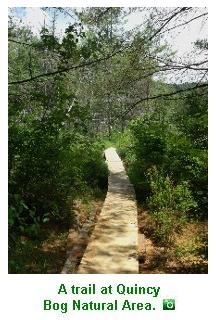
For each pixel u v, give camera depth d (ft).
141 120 50.34
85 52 26.23
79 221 33.40
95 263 21.97
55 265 23.80
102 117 115.14
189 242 26.35
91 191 46.06
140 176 48.03
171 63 27.17
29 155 27.61
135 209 35.55
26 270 22.15
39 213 29.60
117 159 78.28
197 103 29.55
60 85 27.91
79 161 31.22
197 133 30.45
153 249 26.61
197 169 27.32
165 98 28.55
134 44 28.66
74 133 29.66
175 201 31.09
